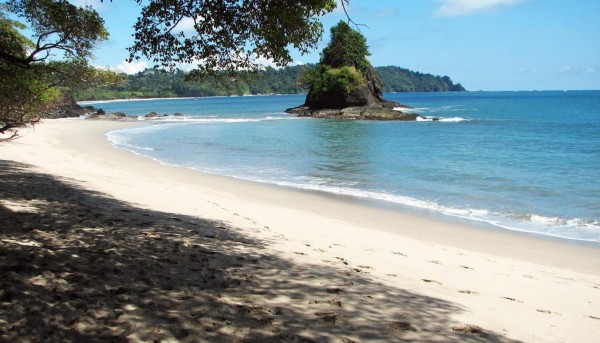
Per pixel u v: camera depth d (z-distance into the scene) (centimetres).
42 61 1180
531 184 1980
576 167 2412
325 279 649
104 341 374
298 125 5428
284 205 1575
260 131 4644
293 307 507
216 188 1838
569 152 3025
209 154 2962
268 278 620
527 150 3145
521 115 6962
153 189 1591
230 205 1438
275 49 887
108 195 1291
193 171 2286
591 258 1091
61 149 2872
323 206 1584
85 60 1201
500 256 1084
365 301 561
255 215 1298
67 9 1036
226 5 852
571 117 6406
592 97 15550
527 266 993
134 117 6719
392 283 687
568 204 1631
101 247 682
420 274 805
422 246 1100
